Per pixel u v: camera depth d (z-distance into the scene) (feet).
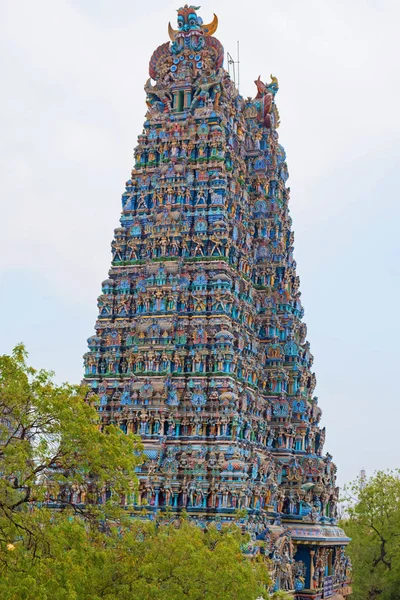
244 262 300.61
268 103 338.75
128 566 173.68
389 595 346.95
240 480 247.91
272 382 302.25
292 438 296.71
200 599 175.11
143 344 272.72
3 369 159.12
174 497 252.42
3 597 138.21
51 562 145.69
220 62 307.99
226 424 257.34
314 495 289.33
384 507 361.51
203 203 287.89
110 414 271.08
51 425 159.43
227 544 186.70
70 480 164.14
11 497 153.58
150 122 303.27
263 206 323.78
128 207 298.97
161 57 313.53
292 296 332.39
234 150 312.71
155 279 279.08
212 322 272.51
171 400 264.31
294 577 273.13
